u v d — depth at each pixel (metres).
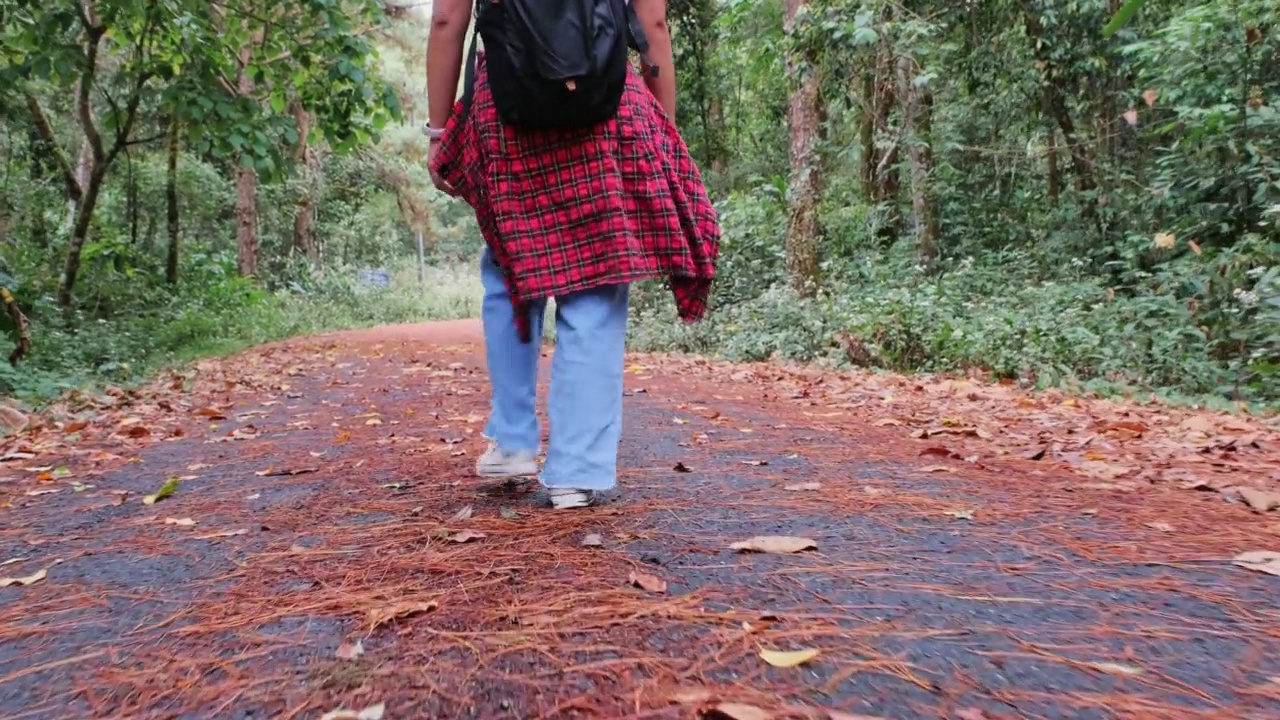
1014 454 2.95
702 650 1.18
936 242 9.86
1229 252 6.50
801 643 1.20
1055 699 1.03
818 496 2.18
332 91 8.05
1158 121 8.45
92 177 9.81
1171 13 8.30
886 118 10.55
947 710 1.00
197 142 6.93
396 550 1.73
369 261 25.94
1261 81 7.00
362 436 3.55
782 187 10.55
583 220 1.80
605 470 1.95
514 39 1.70
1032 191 10.59
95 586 1.59
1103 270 8.84
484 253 2.11
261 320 13.19
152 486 2.63
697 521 1.91
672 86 1.97
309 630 1.30
